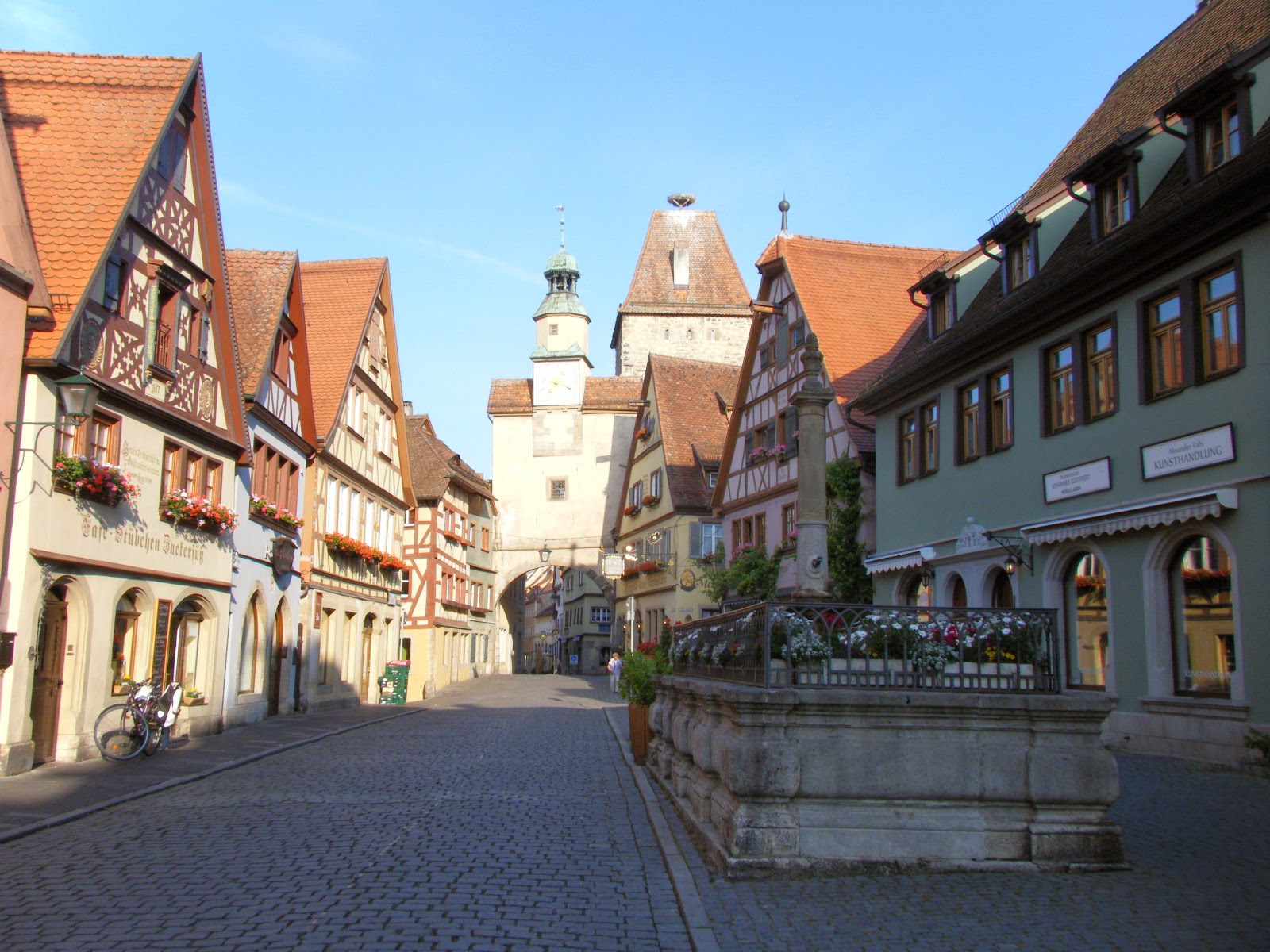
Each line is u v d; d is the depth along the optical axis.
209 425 18.73
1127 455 15.54
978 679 7.88
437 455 42.16
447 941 6.05
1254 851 8.20
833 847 7.44
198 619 19.00
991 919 6.43
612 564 42.03
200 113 17.55
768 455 32.12
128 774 13.23
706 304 63.06
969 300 21.86
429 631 40.12
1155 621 14.88
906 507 22.95
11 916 6.50
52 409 13.42
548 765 14.91
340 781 13.08
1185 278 14.40
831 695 7.47
